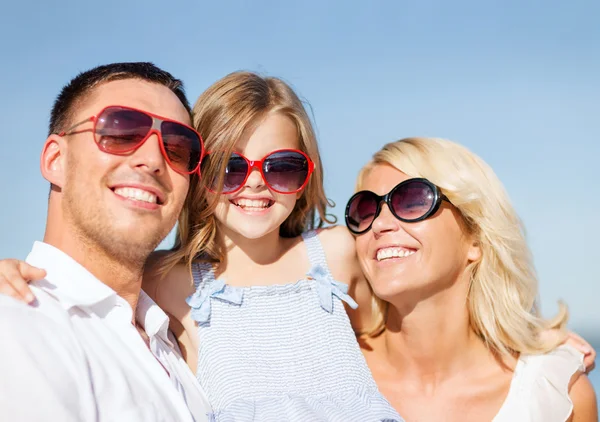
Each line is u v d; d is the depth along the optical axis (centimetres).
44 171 331
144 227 319
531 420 359
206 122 392
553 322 413
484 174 404
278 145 396
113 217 314
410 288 380
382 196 390
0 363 233
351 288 424
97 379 267
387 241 385
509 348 405
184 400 314
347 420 331
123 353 294
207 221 395
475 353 402
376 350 426
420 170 391
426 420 378
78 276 299
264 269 403
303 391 356
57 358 251
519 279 399
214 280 388
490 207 397
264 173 386
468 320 407
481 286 400
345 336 383
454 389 389
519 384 376
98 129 315
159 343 345
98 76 336
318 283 394
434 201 377
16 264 277
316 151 427
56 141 330
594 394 389
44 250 307
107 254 318
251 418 330
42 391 235
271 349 369
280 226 450
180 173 341
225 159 384
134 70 351
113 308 308
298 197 419
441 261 382
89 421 251
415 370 402
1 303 252
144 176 322
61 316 273
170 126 335
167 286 386
